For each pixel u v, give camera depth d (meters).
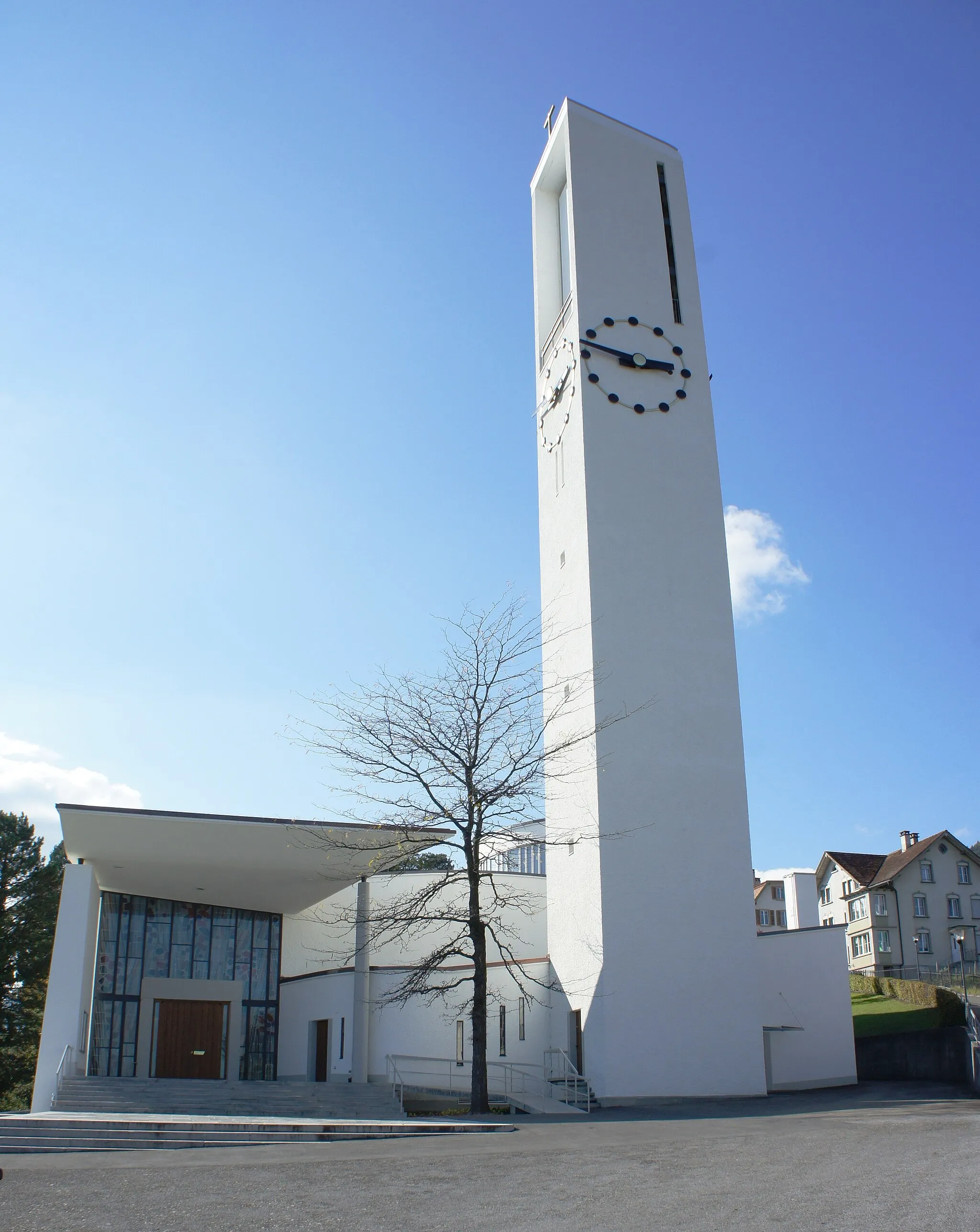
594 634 27.23
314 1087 22.92
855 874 64.00
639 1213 9.15
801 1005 27.97
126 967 30.14
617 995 24.20
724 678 27.98
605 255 31.42
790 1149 13.03
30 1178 11.09
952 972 45.66
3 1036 46.31
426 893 23.30
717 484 30.05
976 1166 10.95
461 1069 28.84
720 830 26.42
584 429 29.11
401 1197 10.03
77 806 22.48
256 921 32.59
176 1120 15.67
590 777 26.27
